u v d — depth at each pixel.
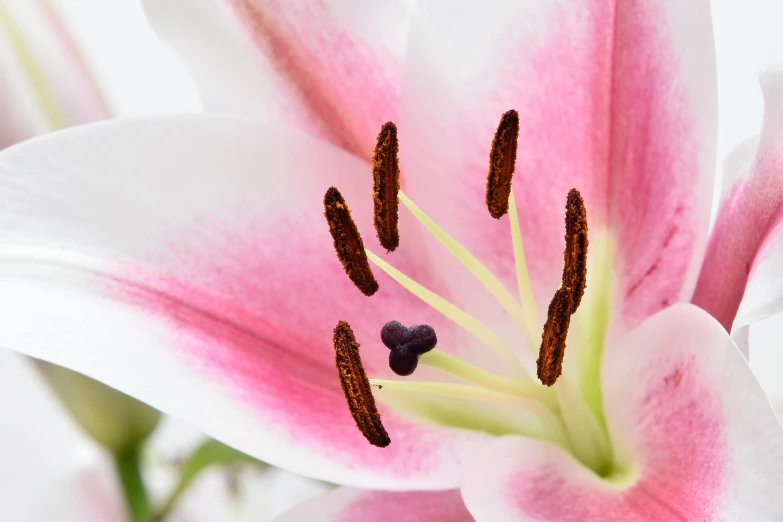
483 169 0.49
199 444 0.53
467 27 0.48
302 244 0.48
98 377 0.45
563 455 0.47
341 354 0.46
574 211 0.46
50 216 0.46
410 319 0.49
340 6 0.49
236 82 0.49
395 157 0.47
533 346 0.48
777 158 0.46
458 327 0.49
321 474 0.46
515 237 0.47
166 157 0.47
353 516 0.46
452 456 0.47
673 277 0.47
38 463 0.57
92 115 0.52
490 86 0.48
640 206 0.47
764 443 0.43
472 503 0.45
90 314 0.45
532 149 0.48
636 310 0.48
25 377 0.57
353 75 0.49
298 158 0.48
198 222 0.47
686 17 0.46
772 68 0.46
